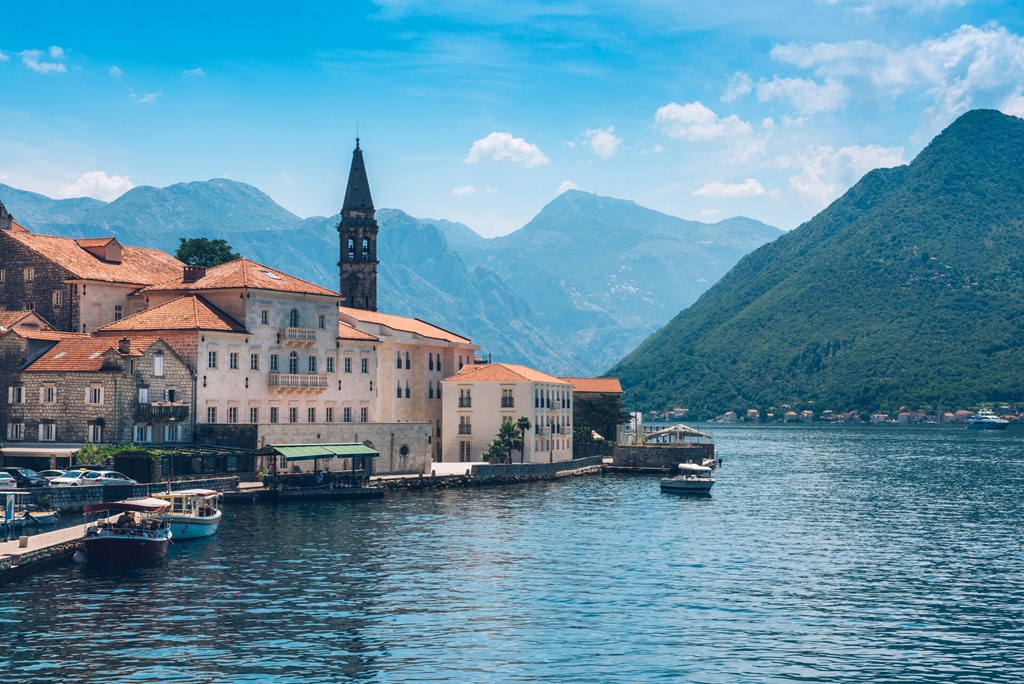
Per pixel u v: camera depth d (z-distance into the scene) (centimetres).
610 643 5922
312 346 13925
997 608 6988
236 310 13175
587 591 7288
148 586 7075
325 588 7150
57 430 11656
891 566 8588
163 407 11850
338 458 13512
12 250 13912
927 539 10275
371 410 14938
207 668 5294
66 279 13575
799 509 12988
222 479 11531
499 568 8056
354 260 19738
